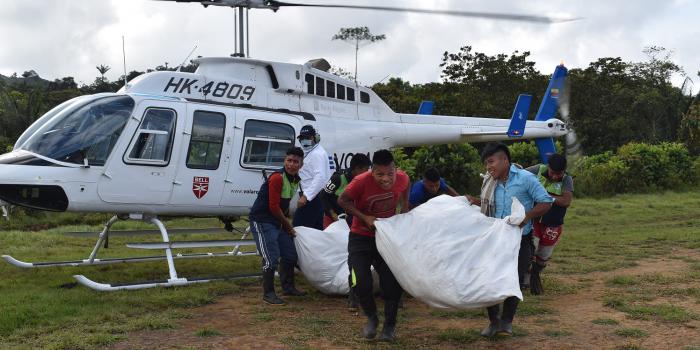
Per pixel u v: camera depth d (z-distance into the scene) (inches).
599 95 1418.6
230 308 223.8
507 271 162.7
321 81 332.2
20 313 197.6
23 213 603.8
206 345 174.2
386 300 178.5
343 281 237.0
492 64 1298.0
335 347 173.6
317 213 262.4
